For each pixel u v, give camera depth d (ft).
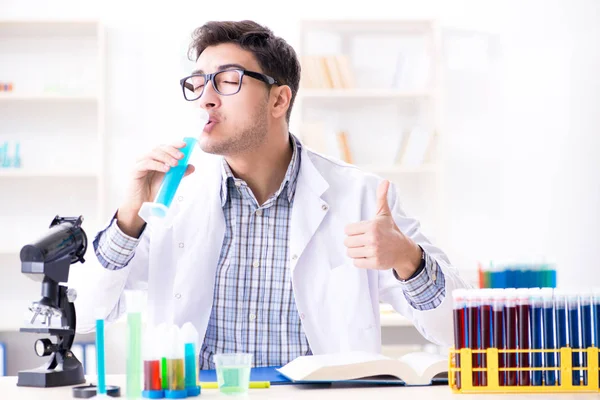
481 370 3.91
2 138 13.10
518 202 13.67
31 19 12.44
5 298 13.07
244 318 5.93
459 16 13.79
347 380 4.23
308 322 5.85
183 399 3.80
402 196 13.56
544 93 13.79
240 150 5.79
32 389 4.17
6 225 13.10
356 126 13.58
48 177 13.21
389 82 13.65
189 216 6.10
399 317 11.14
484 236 13.62
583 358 3.95
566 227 13.69
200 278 5.94
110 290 5.59
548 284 4.79
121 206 5.40
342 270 5.97
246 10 13.51
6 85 12.77
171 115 13.33
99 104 12.69
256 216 6.11
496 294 3.95
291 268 5.88
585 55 13.80
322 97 13.29
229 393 3.91
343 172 6.50
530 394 3.87
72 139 13.23
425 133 12.90
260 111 5.77
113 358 11.91
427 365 4.31
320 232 6.08
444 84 13.48
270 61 5.88
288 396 3.85
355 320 5.88
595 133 13.74
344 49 13.64
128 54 13.32
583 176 13.73
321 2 13.64
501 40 13.79
